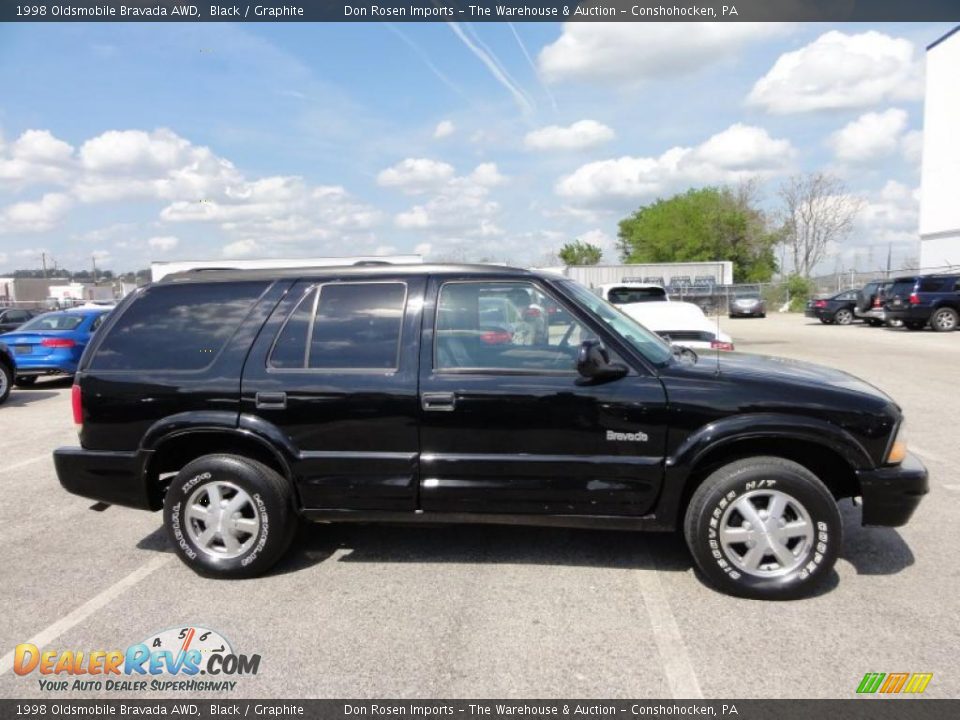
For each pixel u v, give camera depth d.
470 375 3.65
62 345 12.18
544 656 3.00
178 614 3.45
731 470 3.46
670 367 3.62
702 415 3.46
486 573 3.87
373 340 3.79
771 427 3.40
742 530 3.46
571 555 4.11
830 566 3.43
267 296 3.96
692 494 3.67
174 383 3.84
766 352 15.27
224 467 3.79
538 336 3.71
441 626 3.27
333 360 3.78
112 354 3.98
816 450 3.64
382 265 3.99
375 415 3.68
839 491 3.79
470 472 3.64
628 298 15.27
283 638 3.19
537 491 3.61
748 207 59.56
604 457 3.55
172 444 3.93
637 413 3.51
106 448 3.94
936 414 8.10
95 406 3.93
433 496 3.69
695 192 63.47
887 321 22.89
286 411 3.74
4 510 5.21
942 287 20.66
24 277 63.72
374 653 3.05
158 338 3.97
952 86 31.58
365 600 3.56
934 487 5.34
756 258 59.34
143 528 4.77
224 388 3.79
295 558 4.13
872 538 4.30
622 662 2.94
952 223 31.98
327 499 3.78
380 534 4.51
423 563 4.03
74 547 4.41
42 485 5.94
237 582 3.82
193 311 4.00
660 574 3.82
